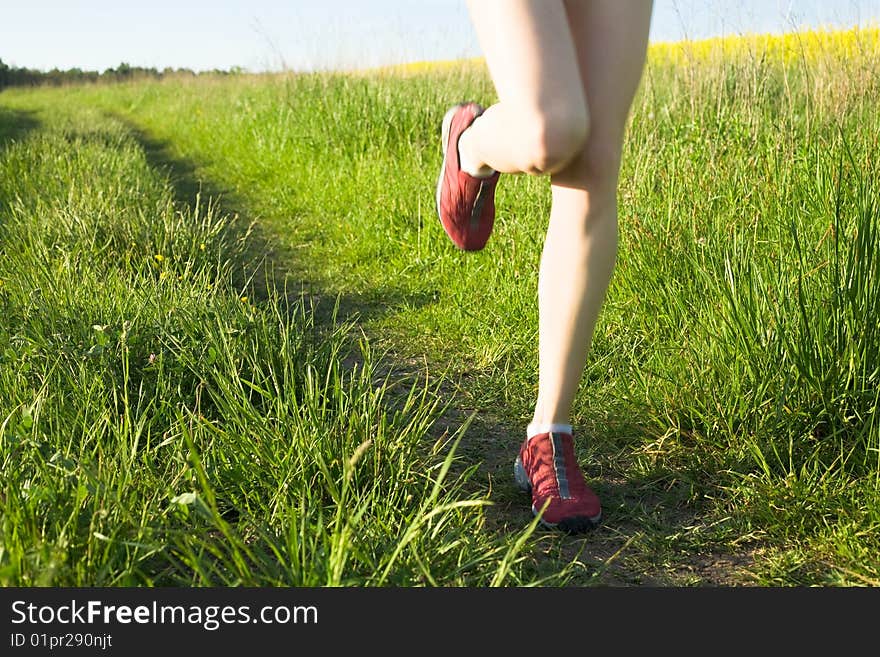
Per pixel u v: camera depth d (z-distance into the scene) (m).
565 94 1.40
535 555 1.70
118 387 2.13
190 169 8.39
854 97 3.58
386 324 3.38
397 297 3.75
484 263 3.81
